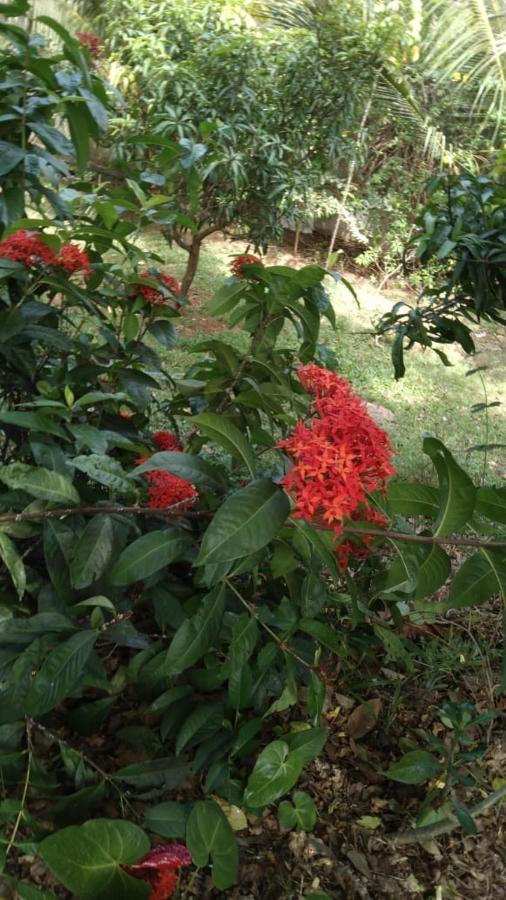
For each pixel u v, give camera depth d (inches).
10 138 77.6
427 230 113.5
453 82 289.9
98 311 82.1
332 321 82.3
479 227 113.7
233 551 52.6
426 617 108.6
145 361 89.6
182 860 61.9
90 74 76.9
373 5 224.8
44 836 68.8
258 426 83.0
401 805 86.1
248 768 83.3
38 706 60.9
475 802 87.4
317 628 73.5
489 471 189.0
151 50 195.6
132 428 86.4
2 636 64.5
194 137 197.9
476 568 61.5
